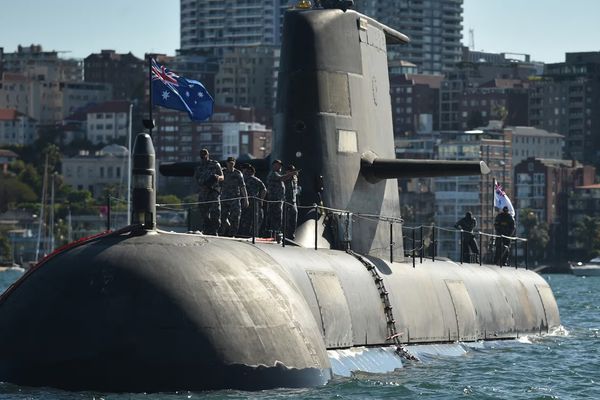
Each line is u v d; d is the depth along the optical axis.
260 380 70.62
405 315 93.19
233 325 70.50
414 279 97.88
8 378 69.62
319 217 91.69
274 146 94.12
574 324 152.62
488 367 94.12
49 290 70.38
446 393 80.31
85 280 70.06
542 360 101.44
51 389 68.88
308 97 92.31
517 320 116.19
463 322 103.38
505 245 128.50
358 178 95.25
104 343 68.38
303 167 91.94
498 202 132.12
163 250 71.88
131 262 70.50
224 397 68.62
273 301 73.44
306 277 80.94
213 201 83.12
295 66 92.69
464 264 113.38
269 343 71.62
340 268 86.81
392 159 95.81
